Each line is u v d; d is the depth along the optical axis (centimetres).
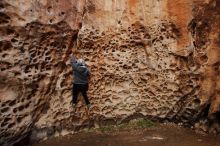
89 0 719
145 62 751
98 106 734
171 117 754
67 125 689
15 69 581
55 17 646
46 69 643
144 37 750
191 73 723
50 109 664
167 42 743
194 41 727
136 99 754
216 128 712
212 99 709
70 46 691
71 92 699
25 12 589
